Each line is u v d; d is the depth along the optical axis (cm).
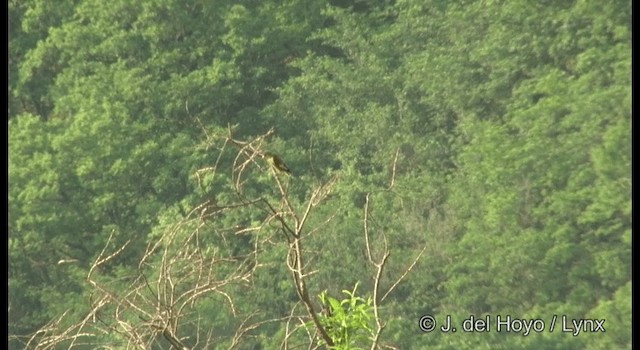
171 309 1722
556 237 7162
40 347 1816
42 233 8281
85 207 8438
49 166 8444
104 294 1853
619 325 6906
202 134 8344
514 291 7081
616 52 7762
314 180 7388
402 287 6731
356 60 8462
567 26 7969
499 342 6825
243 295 5519
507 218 7281
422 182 7500
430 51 8344
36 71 9244
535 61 8112
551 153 7556
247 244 6694
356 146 8056
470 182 7575
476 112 8138
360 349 1711
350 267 6581
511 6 8062
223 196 7175
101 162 8475
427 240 7112
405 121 8125
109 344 1873
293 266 1706
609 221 7325
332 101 8388
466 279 6969
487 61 8156
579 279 7156
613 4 7819
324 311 1753
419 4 8481
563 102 7725
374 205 7162
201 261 1770
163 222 7500
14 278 8112
